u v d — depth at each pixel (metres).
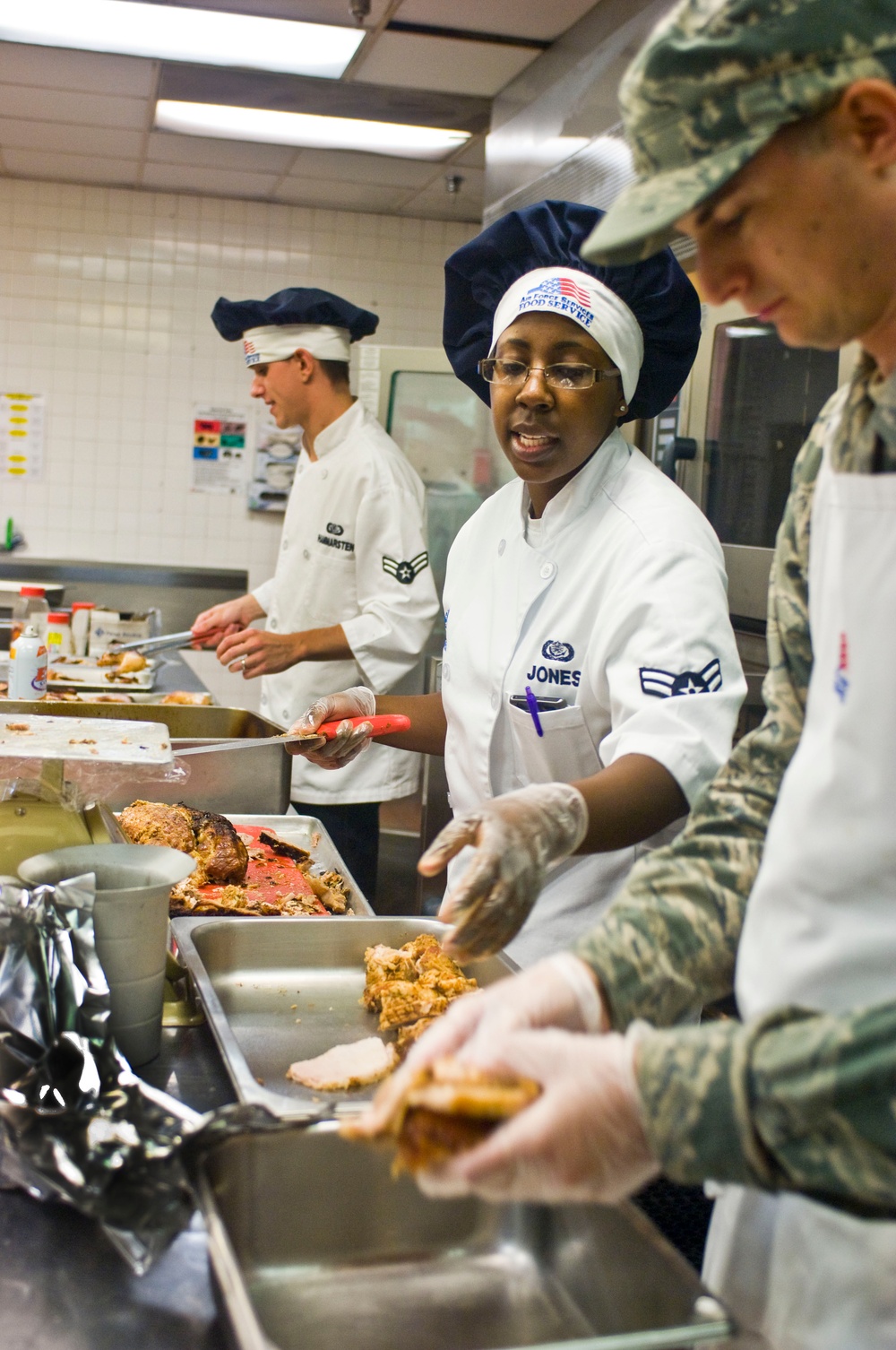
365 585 3.30
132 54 3.76
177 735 2.73
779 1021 0.73
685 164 0.77
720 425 2.63
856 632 0.85
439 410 4.23
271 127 4.44
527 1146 0.74
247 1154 0.94
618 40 3.08
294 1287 0.94
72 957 1.11
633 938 0.95
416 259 5.83
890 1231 0.84
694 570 1.56
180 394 5.72
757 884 0.94
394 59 3.71
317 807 3.37
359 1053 1.31
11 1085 1.05
